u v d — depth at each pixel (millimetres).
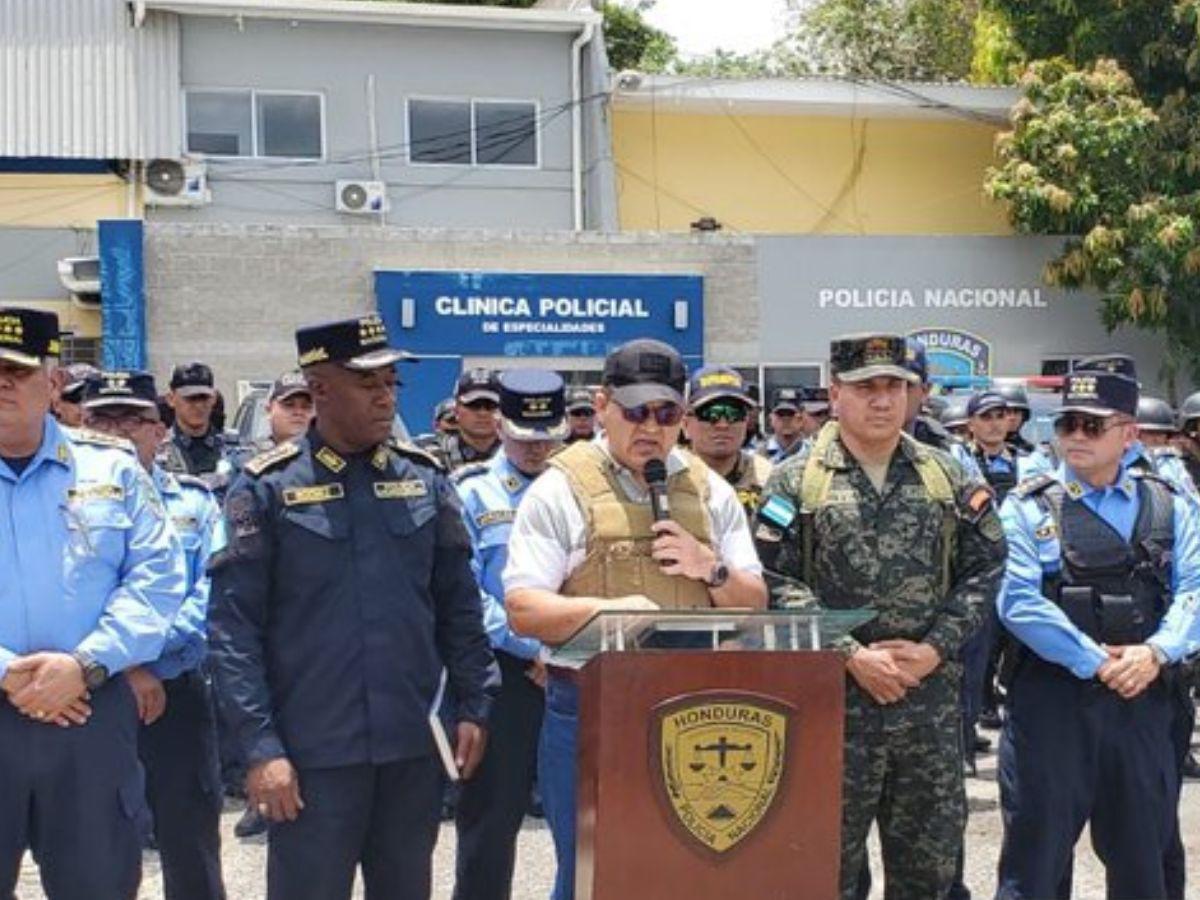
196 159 19578
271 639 3777
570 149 20781
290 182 20031
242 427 10594
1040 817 4652
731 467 5398
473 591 4039
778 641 3336
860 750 4062
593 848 3145
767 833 3188
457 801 5078
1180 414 8180
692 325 17906
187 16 19656
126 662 3844
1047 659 4602
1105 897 5352
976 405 8500
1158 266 19062
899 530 4105
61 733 3775
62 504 3883
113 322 16156
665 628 3316
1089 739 4625
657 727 3145
